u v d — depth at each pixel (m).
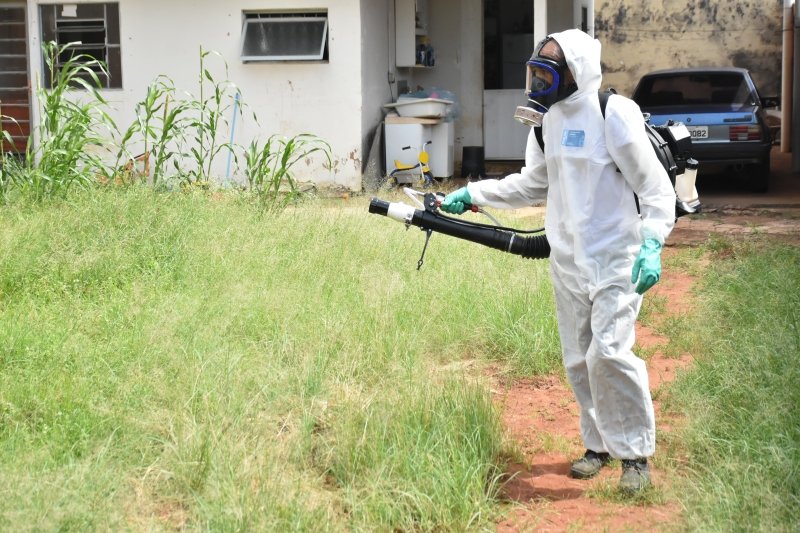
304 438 4.38
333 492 4.07
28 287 6.59
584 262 4.04
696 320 6.80
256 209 9.48
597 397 4.11
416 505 3.78
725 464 4.00
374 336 5.84
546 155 4.18
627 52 22.72
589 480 4.32
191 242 7.76
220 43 15.09
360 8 14.75
